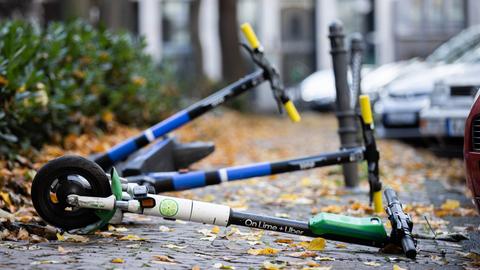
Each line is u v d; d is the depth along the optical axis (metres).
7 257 5.90
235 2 36.34
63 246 6.40
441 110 14.35
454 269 6.18
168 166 9.48
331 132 27.08
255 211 9.09
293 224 6.60
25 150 10.51
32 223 7.12
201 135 19.38
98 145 12.40
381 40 67.56
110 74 15.11
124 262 5.83
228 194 10.39
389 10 67.56
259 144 20.66
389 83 22.30
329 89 46.19
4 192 8.09
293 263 6.09
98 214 6.62
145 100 16.08
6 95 9.98
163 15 67.94
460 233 7.77
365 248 6.88
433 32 67.31
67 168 6.57
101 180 6.57
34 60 11.16
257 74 8.96
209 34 67.38
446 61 19.78
